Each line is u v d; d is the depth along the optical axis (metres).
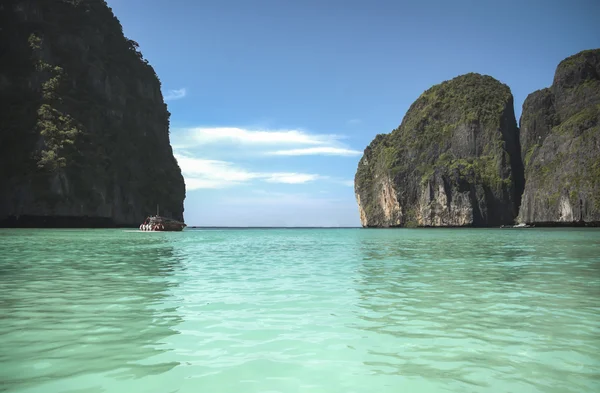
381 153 185.25
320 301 9.52
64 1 107.50
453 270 15.64
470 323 7.47
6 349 5.95
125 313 8.27
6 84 92.44
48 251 24.38
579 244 34.25
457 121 166.75
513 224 146.62
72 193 91.12
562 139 128.12
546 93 150.88
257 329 7.08
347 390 4.60
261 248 30.22
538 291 10.80
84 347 6.06
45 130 88.44
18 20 99.06
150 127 125.81
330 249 28.84
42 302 9.36
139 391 4.55
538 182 130.25
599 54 144.88
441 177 151.12
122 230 84.69
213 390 4.59
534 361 5.47
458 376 4.99
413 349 5.99
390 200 170.12
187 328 7.14
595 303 9.21
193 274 14.46
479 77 177.00
